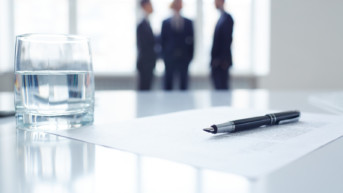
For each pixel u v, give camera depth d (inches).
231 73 164.6
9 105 28.3
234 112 22.3
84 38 16.3
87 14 153.0
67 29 151.5
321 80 166.6
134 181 8.7
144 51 132.1
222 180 8.7
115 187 8.2
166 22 130.3
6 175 9.1
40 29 148.6
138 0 154.0
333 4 162.7
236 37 166.6
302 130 15.7
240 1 164.9
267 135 14.5
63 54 15.6
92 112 17.3
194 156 11.0
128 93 42.9
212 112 22.2
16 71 15.7
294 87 166.9
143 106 27.7
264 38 166.2
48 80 15.5
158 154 11.4
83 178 8.9
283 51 165.0
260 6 165.0
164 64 133.3
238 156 11.0
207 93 43.1
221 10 133.1
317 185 8.3
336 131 15.5
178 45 130.9
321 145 12.6
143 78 133.9
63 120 15.9
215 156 11.0
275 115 16.8
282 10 163.0
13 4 144.6
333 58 165.5
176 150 11.9
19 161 10.6
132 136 14.3
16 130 16.0
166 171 9.5
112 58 155.5
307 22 163.6
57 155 11.4
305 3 162.4
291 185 8.3
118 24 154.9
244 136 14.3
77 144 13.0
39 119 15.6
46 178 8.9
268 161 10.4
